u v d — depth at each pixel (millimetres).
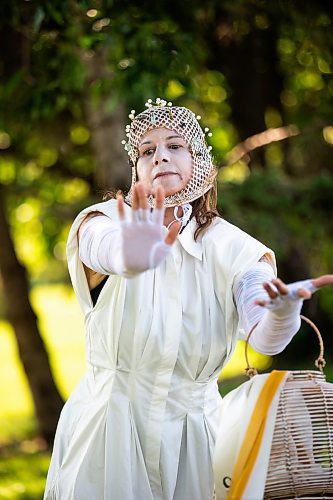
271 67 15719
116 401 4520
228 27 12922
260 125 15844
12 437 15500
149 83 9148
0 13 8719
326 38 12156
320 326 16547
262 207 12359
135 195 3848
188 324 4535
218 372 4703
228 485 4125
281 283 3848
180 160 4645
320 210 12680
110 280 4574
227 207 12078
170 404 4547
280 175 12781
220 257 4566
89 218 4609
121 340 4531
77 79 9969
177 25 10086
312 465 4020
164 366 4500
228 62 15250
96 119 11383
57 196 15492
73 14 8672
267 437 3996
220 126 16078
